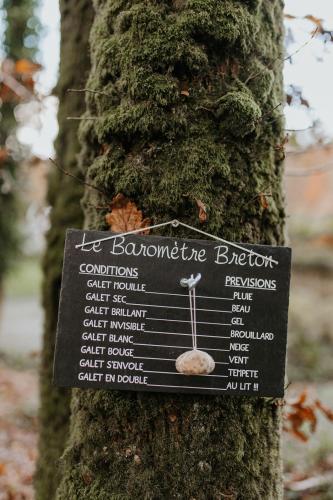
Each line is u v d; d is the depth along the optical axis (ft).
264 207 2.79
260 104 2.79
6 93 5.83
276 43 2.98
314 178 16.70
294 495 5.23
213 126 2.69
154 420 2.65
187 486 2.60
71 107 4.38
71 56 4.33
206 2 2.64
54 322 4.53
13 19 13.16
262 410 2.78
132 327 2.62
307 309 16.20
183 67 2.65
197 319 2.64
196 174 2.65
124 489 2.64
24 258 16.62
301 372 13.80
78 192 4.47
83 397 2.80
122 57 2.68
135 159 2.70
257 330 2.66
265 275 2.68
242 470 2.66
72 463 2.80
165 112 2.65
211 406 2.65
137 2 2.72
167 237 2.64
